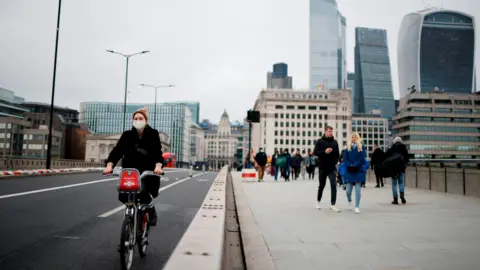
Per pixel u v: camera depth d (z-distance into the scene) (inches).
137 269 146.7
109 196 408.2
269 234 228.4
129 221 140.4
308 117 5738.2
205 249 132.6
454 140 4857.3
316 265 162.2
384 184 783.1
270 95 5772.6
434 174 602.2
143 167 165.3
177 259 118.4
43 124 4215.1
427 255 179.8
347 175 336.8
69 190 471.2
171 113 6781.5
